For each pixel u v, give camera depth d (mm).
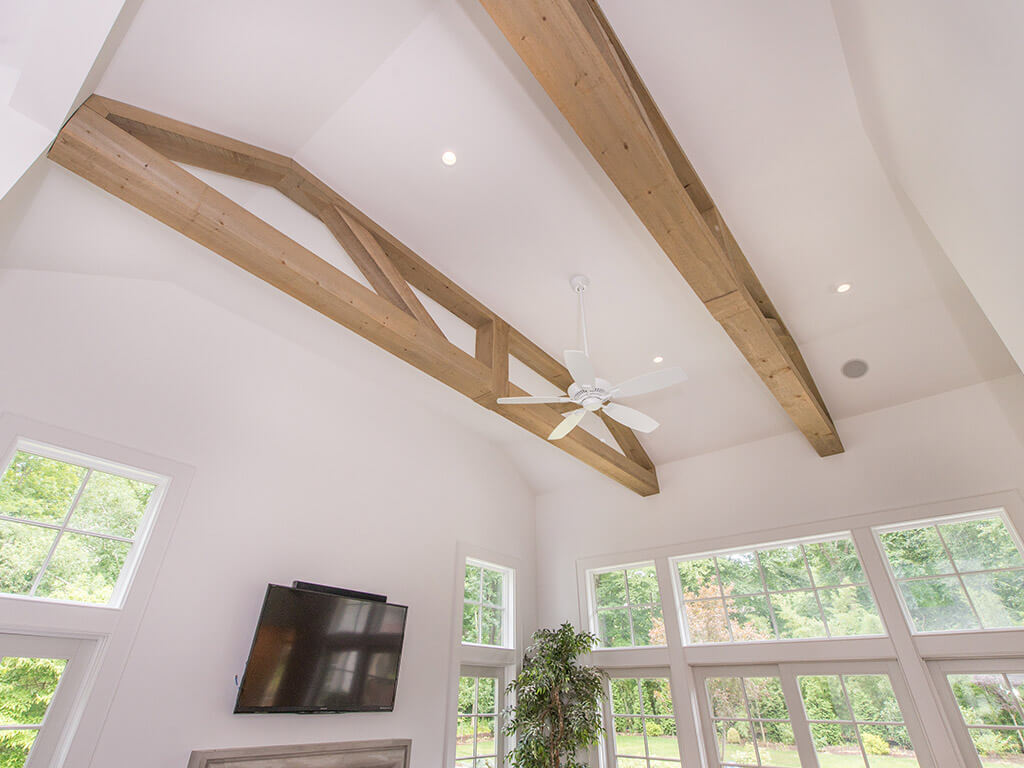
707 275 2926
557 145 3191
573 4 2049
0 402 2701
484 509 5578
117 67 2232
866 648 4090
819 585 4512
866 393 4566
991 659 3721
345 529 4156
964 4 1596
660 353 4637
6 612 2555
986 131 1765
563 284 4074
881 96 2510
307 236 3672
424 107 3070
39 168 2398
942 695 3807
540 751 4305
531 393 5234
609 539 5672
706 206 3283
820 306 4137
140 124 2498
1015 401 4059
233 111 2779
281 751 3299
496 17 1932
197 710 3043
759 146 3102
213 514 3420
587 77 2066
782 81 2797
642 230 3584
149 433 3244
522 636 5496
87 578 2904
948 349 4188
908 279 3873
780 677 4410
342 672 3680
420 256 3912
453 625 4758
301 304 3896
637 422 3410
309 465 4066
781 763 4191
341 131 3174
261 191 3330
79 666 2773
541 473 6230
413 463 4934
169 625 3059
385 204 3611
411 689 4234
